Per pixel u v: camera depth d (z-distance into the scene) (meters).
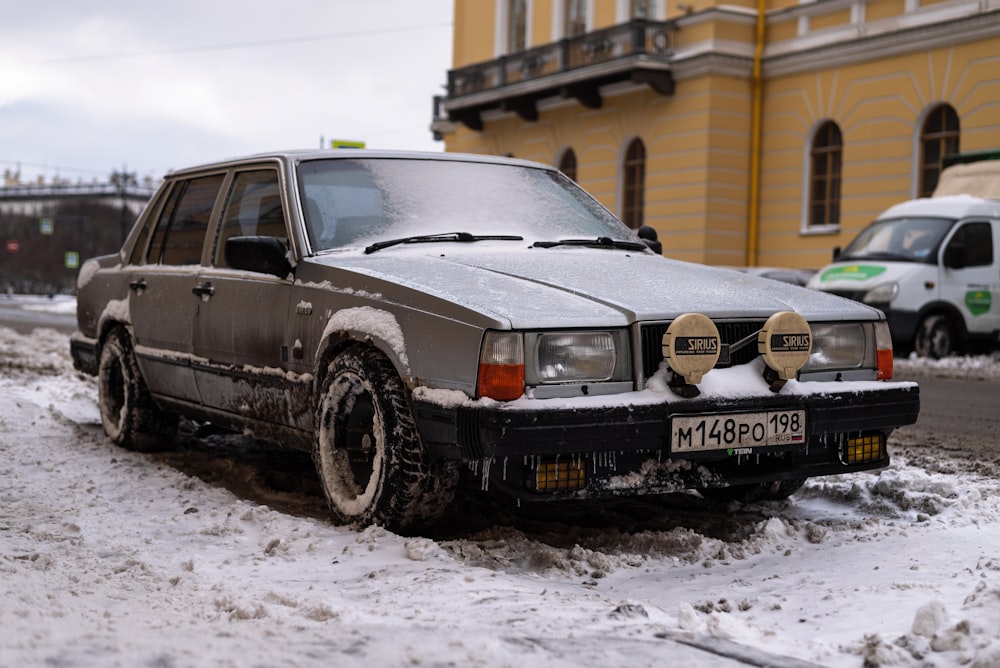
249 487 5.54
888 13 20.91
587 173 26.62
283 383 4.93
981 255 15.16
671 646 2.87
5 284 77.94
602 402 3.92
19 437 6.63
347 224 5.04
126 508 4.87
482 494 5.16
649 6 24.98
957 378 12.56
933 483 5.21
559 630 2.99
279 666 2.57
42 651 2.60
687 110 23.77
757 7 23.47
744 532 4.52
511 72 28.06
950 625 2.91
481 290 4.22
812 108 22.47
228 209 5.70
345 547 4.06
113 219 76.94
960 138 19.64
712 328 4.09
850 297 14.91
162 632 2.88
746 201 23.81
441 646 2.78
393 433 4.19
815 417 4.33
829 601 3.41
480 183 5.55
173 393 5.99
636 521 4.77
